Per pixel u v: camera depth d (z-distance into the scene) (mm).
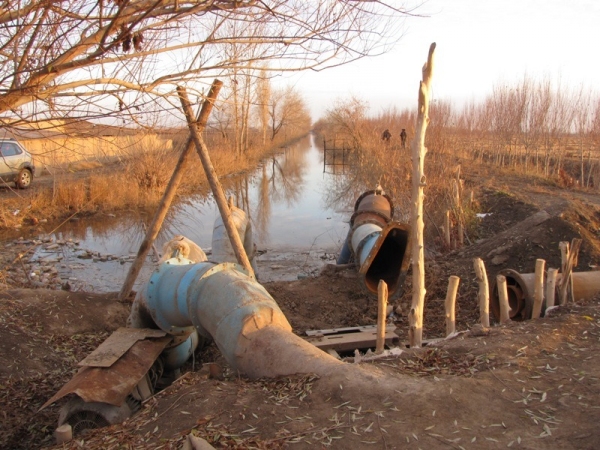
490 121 25625
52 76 3016
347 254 10211
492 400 3934
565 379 4270
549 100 21578
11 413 5301
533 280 6918
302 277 11156
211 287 5434
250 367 4781
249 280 5477
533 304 6621
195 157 25312
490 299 8141
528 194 15781
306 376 4344
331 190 26359
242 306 5066
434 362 4738
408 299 8812
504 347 4957
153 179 20484
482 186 17281
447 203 13594
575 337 5230
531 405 3865
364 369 4398
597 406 3814
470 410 3785
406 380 4238
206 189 24219
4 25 2906
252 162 36938
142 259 8328
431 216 13672
